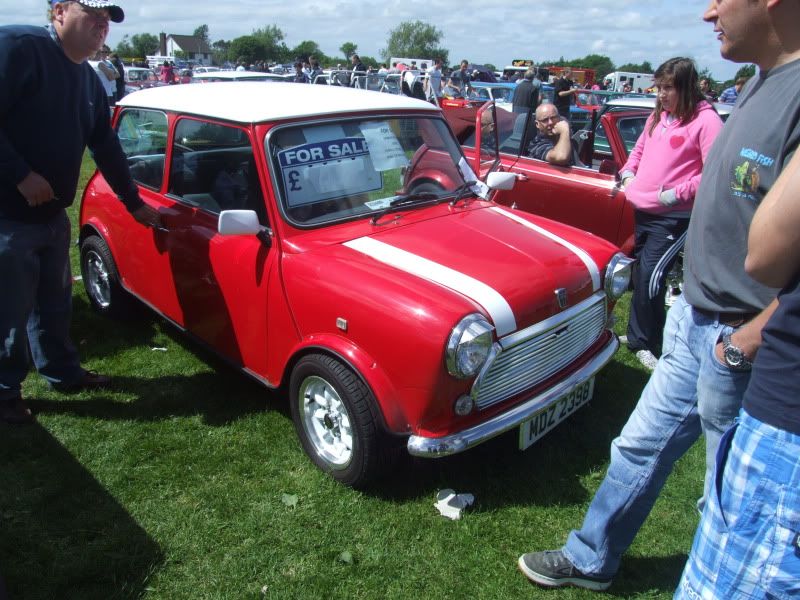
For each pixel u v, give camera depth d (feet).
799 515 4.62
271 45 361.30
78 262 19.95
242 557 8.71
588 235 11.69
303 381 10.07
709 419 6.49
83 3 9.50
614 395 13.12
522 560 8.43
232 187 10.94
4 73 9.31
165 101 12.87
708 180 6.41
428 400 8.61
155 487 10.07
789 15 5.27
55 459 10.63
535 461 10.89
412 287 8.87
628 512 7.59
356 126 11.42
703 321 6.61
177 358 14.21
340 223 10.66
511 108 20.62
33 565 8.48
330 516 9.47
